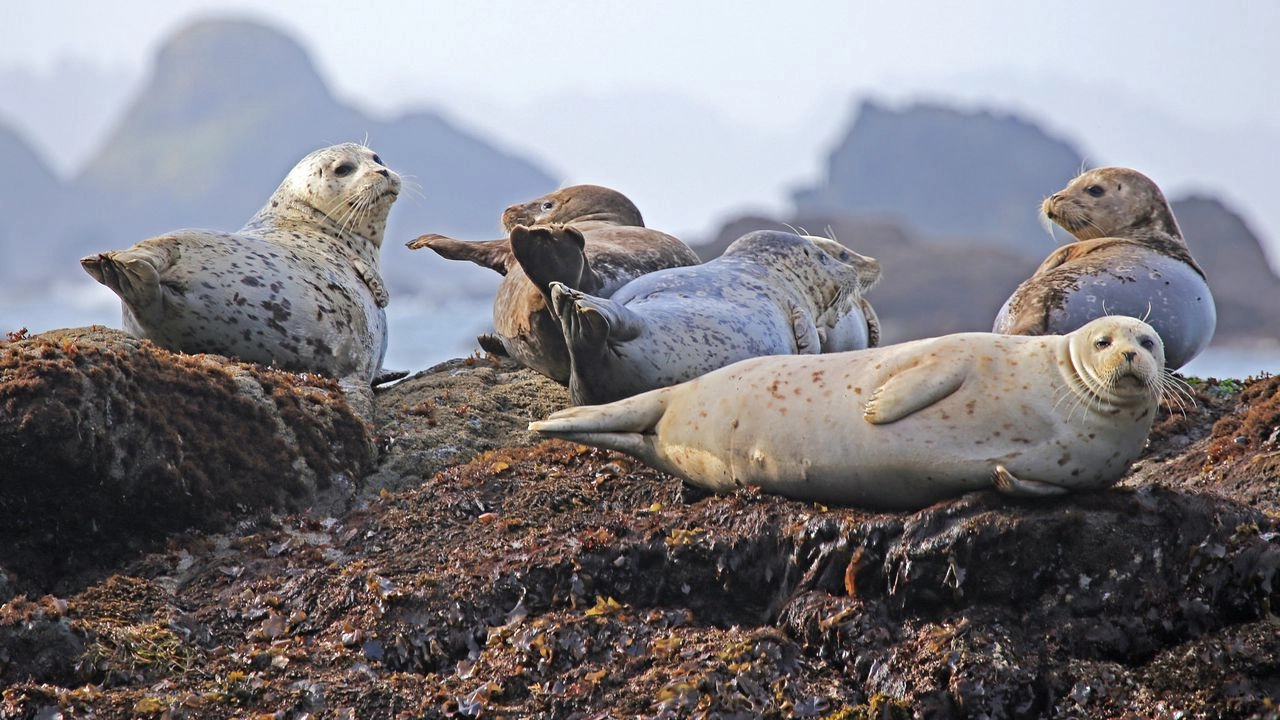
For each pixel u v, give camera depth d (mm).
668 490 27453
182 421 28609
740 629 23625
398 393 36031
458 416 33688
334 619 25016
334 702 22562
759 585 24359
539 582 24859
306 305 35156
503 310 36000
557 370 35062
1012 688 21375
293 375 32469
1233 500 22969
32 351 27312
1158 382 22656
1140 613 22047
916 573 22703
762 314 32781
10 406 26328
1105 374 22312
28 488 26859
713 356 30312
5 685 22328
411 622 24531
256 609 25391
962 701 21391
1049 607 22312
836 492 24516
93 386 27281
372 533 27594
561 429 26531
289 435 30125
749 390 25406
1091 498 22797
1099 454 22875
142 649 23375
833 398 24359
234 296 33875
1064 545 22344
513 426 33719
